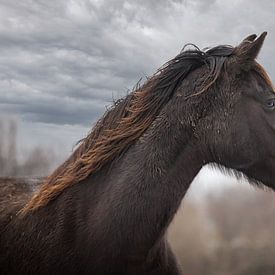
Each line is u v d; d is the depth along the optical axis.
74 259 3.42
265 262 8.70
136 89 3.54
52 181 3.62
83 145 3.59
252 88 3.28
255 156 3.24
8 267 3.66
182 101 3.34
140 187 3.25
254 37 3.39
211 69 3.34
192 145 3.32
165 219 3.27
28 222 3.62
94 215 3.36
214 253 8.62
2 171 9.68
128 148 3.39
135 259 3.32
